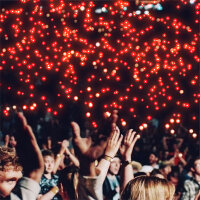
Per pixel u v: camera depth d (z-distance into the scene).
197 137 18.03
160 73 18.28
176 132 17.48
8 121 14.62
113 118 4.22
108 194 8.75
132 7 17.81
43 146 12.61
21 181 3.70
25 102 18.48
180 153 13.56
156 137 16.73
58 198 7.02
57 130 15.91
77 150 4.09
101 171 4.57
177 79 19.00
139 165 9.62
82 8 14.47
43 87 18.98
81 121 18.55
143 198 3.97
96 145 4.09
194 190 9.84
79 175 4.25
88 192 4.26
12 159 3.87
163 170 11.05
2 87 18.56
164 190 4.01
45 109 18.62
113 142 4.68
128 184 4.09
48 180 8.00
